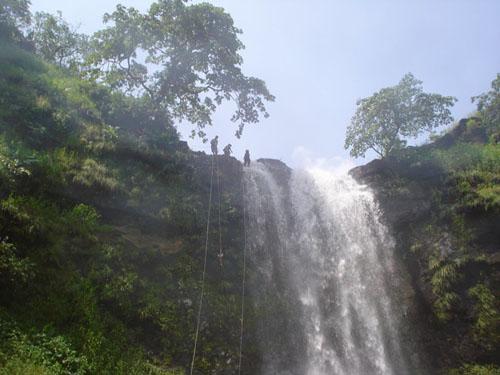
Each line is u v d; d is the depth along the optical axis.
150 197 16.28
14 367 8.58
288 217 19.70
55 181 14.38
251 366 13.65
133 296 12.92
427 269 17.59
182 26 21.38
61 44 29.41
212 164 19.55
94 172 15.64
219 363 13.09
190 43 21.84
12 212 11.88
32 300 10.95
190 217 16.42
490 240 17.44
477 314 15.90
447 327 16.05
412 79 22.78
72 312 11.34
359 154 23.45
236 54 22.44
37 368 8.82
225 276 15.55
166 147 19.47
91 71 21.86
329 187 21.59
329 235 19.83
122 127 20.39
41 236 12.26
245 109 22.95
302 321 15.95
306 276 17.86
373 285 18.11
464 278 16.77
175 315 13.30
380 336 16.66
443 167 20.72
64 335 10.52
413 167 21.00
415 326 16.52
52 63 26.42
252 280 16.03
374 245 19.09
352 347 16.12
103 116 20.34
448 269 16.92
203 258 15.52
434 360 15.64
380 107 22.69
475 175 19.80
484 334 15.49
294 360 14.72
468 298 16.31
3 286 10.57
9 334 9.50
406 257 18.31
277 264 17.52
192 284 14.46
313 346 15.46
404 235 18.91
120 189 15.66
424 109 22.34
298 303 16.48
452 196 19.33
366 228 19.67
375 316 17.22
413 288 17.45
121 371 10.64
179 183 17.62
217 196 18.28
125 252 13.93
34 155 14.69
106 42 21.45
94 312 11.71
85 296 11.89
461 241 17.70
